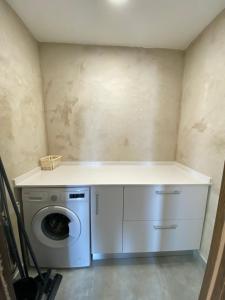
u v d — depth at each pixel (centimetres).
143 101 205
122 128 208
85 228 149
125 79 199
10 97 130
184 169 191
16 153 139
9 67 129
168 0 124
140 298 128
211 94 147
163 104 206
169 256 170
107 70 196
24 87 151
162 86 203
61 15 141
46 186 142
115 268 155
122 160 215
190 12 136
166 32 165
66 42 187
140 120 208
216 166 142
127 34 169
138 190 150
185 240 161
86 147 209
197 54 170
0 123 118
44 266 153
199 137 165
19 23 143
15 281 127
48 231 154
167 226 157
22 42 149
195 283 141
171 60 199
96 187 147
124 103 204
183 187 152
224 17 132
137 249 159
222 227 49
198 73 168
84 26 157
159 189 151
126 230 155
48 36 174
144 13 138
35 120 173
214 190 145
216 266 50
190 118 182
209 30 150
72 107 200
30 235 148
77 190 145
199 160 165
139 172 185
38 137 180
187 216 157
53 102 197
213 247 53
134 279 144
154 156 216
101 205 150
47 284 131
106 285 138
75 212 146
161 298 128
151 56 197
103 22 151
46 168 186
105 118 205
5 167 125
